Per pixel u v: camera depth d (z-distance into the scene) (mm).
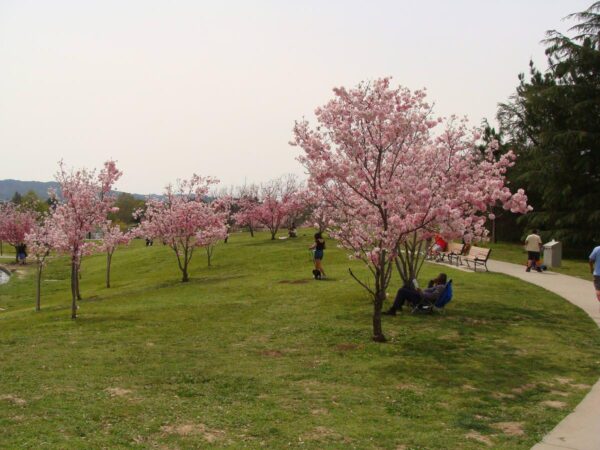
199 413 7234
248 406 7582
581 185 32781
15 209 52219
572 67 32781
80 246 16281
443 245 26719
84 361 10211
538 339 11742
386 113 11383
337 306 15695
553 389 8477
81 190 16656
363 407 7598
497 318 13828
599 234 31391
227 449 6016
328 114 11680
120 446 6020
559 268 25125
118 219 64000
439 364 9898
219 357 10492
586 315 14219
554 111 33562
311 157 11812
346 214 13117
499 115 42750
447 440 6398
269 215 47156
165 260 37000
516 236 44656
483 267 25484
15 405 7469
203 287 21578
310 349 11070
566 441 6398
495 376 9164
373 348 11047
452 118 14414
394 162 12070
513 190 39469
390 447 6176
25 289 30531
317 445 6180
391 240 11367
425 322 13414
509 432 6711
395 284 19625
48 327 14062
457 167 13289
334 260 29156
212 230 25297
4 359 10430
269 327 13250
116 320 14742
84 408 7348
